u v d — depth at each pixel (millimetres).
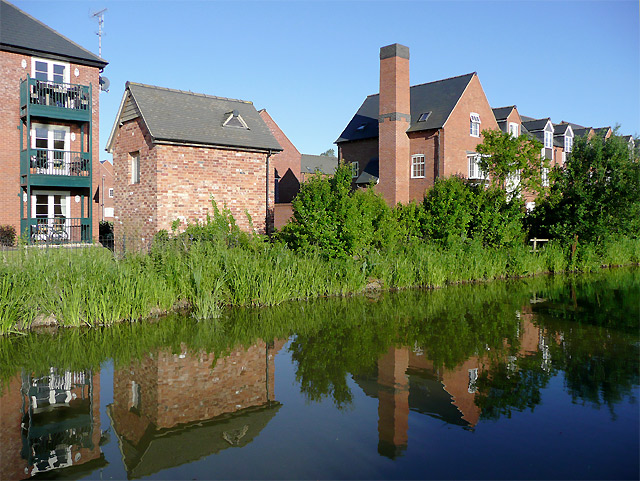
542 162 24219
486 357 8070
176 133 16375
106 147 19172
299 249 14414
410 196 27219
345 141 30984
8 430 5422
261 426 5488
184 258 12242
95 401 6242
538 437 5180
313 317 10945
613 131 21844
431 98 28250
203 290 11102
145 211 16922
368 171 28844
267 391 6562
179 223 16453
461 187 20094
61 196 21812
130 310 10398
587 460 4672
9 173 20266
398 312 11594
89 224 21375
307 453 4867
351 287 13914
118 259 11492
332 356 8133
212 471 4520
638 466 4559
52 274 10094
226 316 10922
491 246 19469
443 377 7094
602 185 20891
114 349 8445
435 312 11617
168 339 9078
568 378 7031
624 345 8797
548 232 22312
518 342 8984
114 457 4809
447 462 4656
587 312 11703
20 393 6504
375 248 16922
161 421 5648
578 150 21906
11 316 9211
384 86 26625
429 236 18750
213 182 17297
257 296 12156
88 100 21594
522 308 12180
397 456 4773
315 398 6316
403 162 26516
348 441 5113
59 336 9195
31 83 20359
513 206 20000
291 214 23391
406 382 6898
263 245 14516
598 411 5852
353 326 10203
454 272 16953
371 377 7121
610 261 22969
